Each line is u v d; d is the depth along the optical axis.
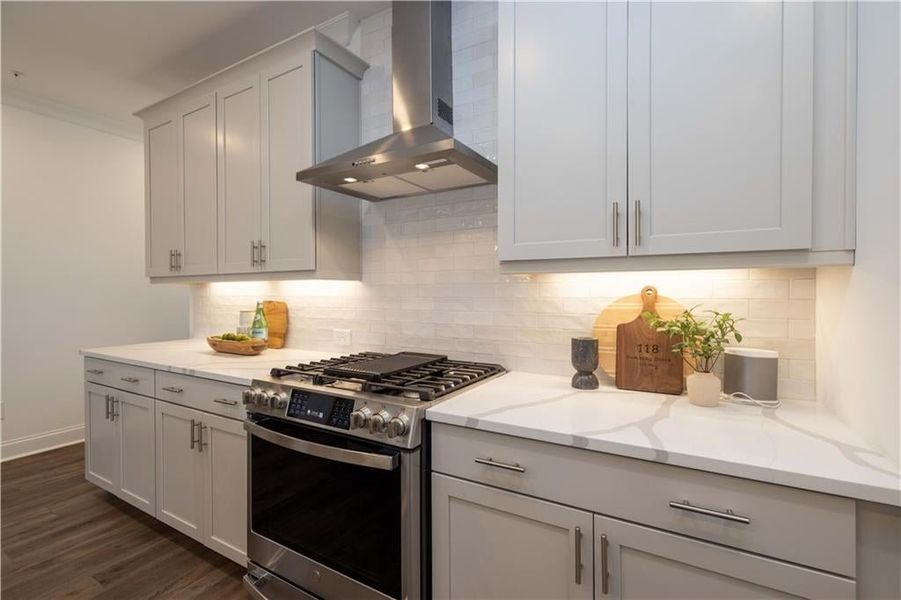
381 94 2.21
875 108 0.94
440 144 1.44
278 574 1.56
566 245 1.37
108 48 2.53
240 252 2.26
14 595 1.75
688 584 0.95
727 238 1.16
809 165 1.07
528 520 1.14
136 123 3.65
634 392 1.48
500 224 1.48
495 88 1.87
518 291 1.85
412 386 1.44
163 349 2.55
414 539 1.26
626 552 1.02
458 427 1.24
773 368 1.32
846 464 0.86
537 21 1.42
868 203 0.97
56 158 3.36
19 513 2.40
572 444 1.05
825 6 1.06
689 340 1.33
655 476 0.98
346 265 2.17
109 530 2.23
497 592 1.19
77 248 3.48
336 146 2.11
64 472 2.94
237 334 2.47
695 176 1.20
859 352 1.03
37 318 3.28
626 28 1.29
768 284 1.42
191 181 2.48
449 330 2.01
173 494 2.03
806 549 0.85
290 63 2.06
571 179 1.37
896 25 0.86
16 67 2.74
